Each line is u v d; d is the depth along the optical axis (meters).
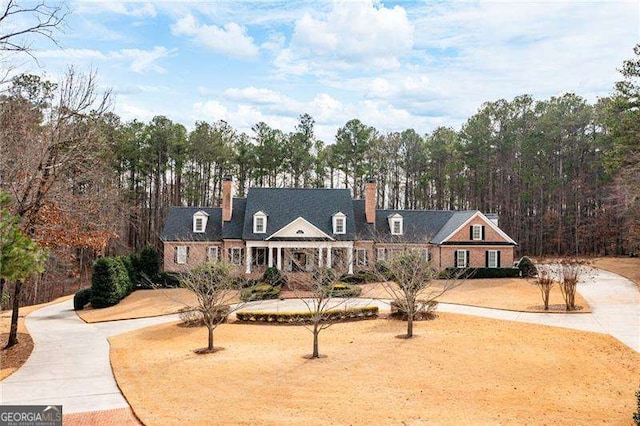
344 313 29.95
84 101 25.14
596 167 65.94
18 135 25.41
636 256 62.09
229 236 48.25
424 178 79.50
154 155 68.50
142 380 18.25
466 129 74.75
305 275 41.19
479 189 74.38
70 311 38.81
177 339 25.70
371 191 51.38
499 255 48.97
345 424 13.62
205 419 14.12
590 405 15.30
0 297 24.00
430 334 24.98
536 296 36.81
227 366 19.66
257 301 36.81
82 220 28.88
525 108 74.62
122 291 40.44
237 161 76.50
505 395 16.08
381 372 18.48
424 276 27.05
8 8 18.66
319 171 78.38
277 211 49.56
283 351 22.30
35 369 20.39
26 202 24.16
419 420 13.91
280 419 14.00
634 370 18.98
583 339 23.59
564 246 68.69
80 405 15.79
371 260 48.91
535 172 69.56
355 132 76.62
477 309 32.84
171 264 48.22
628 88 43.38
